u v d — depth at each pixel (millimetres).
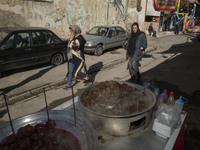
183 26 21000
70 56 3936
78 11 10414
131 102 1568
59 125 1285
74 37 3807
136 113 1346
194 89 4305
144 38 3947
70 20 10141
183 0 20078
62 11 9602
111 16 12922
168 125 1401
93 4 11164
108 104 1547
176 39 13836
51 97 3959
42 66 6293
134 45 4070
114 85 1853
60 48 6238
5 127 1296
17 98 3855
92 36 8055
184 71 5762
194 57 7711
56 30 9625
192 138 2445
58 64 6379
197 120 2807
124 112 1451
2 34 5156
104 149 1301
